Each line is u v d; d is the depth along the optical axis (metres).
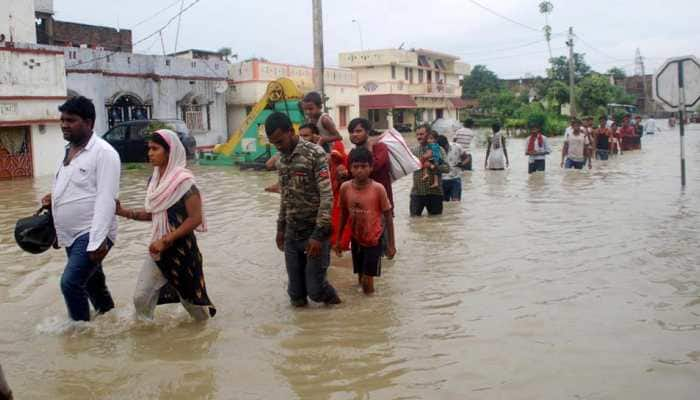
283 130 5.46
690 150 24.42
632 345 4.48
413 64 53.50
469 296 5.84
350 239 6.31
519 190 13.39
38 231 5.12
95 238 4.90
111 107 26.20
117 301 5.96
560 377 4.00
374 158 7.29
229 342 4.85
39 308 5.79
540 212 10.40
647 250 7.37
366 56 50.75
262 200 12.70
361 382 4.06
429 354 4.48
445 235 8.73
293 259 5.65
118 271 7.08
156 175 5.20
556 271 6.59
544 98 56.28
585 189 13.21
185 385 4.09
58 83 19.70
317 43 20.22
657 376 3.96
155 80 27.28
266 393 3.95
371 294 6.06
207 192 14.19
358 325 5.16
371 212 5.96
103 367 4.41
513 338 4.71
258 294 6.16
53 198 5.12
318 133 7.17
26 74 18.78
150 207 5.11
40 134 19.39
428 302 5.72
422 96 55.03
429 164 10.09
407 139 41.41
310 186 5.54
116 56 25.83
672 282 6.03
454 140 17.47
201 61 29.50
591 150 19.12
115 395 3.98
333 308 5.66
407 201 12.24
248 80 31.88
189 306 5.29
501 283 6.22
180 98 28.50
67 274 5.09
